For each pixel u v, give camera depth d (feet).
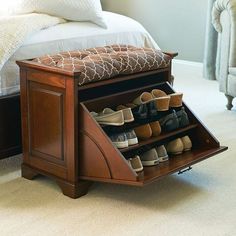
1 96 7.82
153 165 7.38
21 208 6.96
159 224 6.65
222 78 10.96
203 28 14.99
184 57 15.75
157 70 8.11
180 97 7.92
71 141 7.11
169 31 15.89
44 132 7.43
